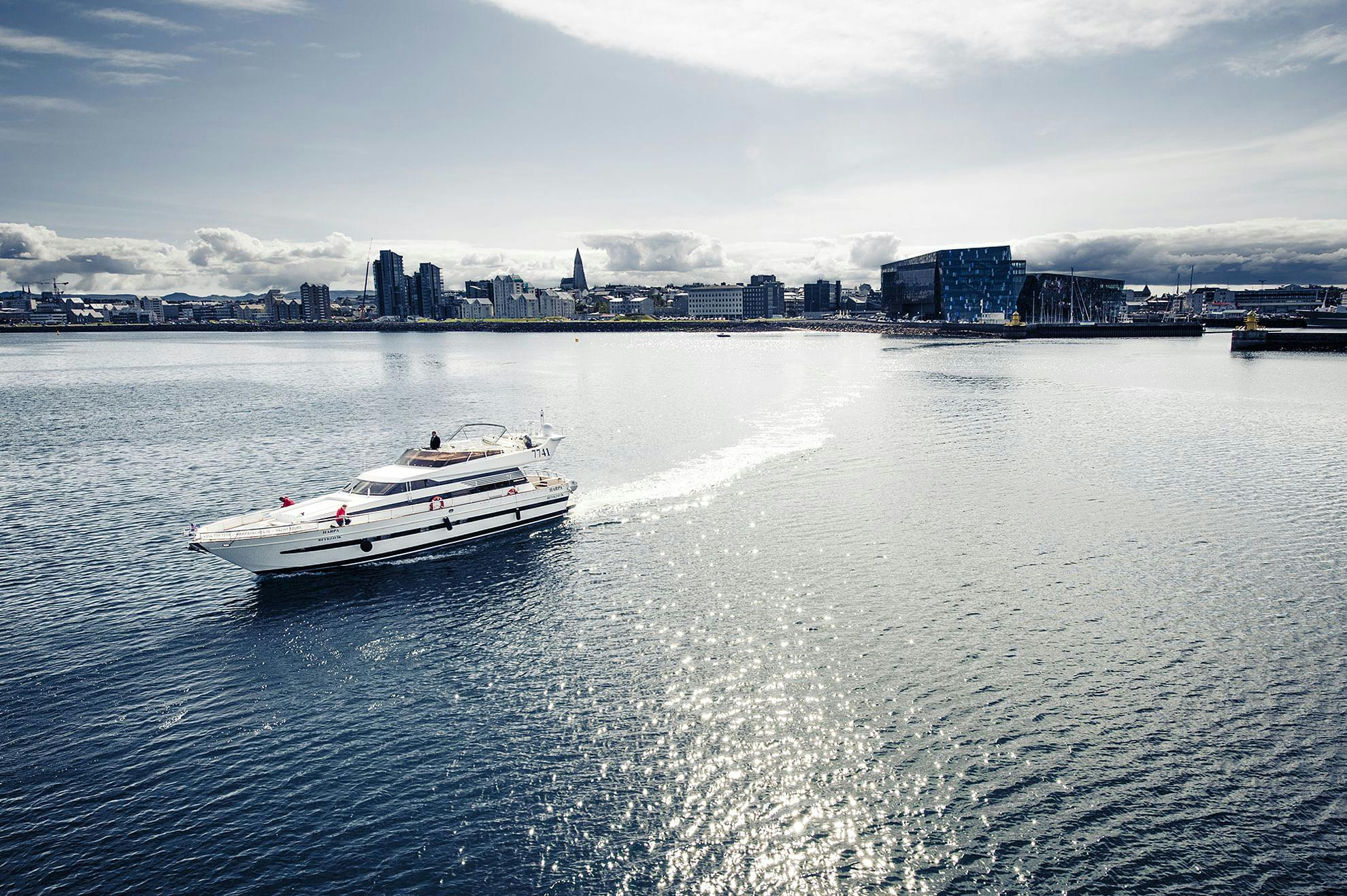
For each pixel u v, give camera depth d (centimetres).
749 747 3009
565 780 2841
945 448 8469
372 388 16088
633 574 4791
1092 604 4256
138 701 3384
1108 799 2698
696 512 6081
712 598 4403
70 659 3769
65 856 2483
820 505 6216
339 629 4088
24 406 13300
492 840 2552
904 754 2953
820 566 4872
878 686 3422
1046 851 2477
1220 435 9194
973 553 5075
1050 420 10350
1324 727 3097
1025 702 3281
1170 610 4181
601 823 2631
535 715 3244
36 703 3359
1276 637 3853
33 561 5116
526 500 5650
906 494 6550
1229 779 2795
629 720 3197
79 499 6719
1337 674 3503
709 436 9350
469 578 4775
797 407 11912
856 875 2405
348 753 2998
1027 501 6297
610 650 3803
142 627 4125
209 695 3434
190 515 6225
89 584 4712
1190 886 2338
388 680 3547
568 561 5025
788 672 3550
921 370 18362
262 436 9912
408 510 5188
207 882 2378
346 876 2402
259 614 4284
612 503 6331
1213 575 4681
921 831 2573
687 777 2845
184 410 12594
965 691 3378
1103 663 3609
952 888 2350
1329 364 19112
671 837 2562
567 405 12600
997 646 3781
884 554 5072
